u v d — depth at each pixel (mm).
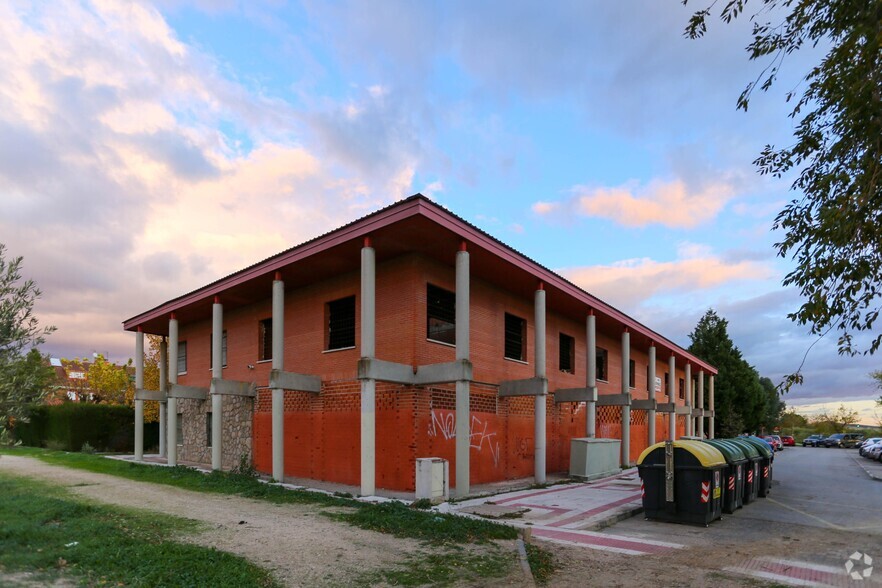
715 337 52594
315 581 6527
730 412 50188
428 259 15797
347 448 16062
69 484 14539
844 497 16344
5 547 6949
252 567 6820
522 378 19656
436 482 12609
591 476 18203
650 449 11906
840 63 5887
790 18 6344
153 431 31500
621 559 8320
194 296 20141
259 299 20266
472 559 7656
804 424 99500
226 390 19125
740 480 13938
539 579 7184
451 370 13922
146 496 12695
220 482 15109
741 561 8336
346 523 9859
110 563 6551
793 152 6551
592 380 20766
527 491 15242
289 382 16344
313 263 16141
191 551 7230
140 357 23797
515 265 16375
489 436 17516
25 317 6996
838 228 5449
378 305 16141
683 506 11359
